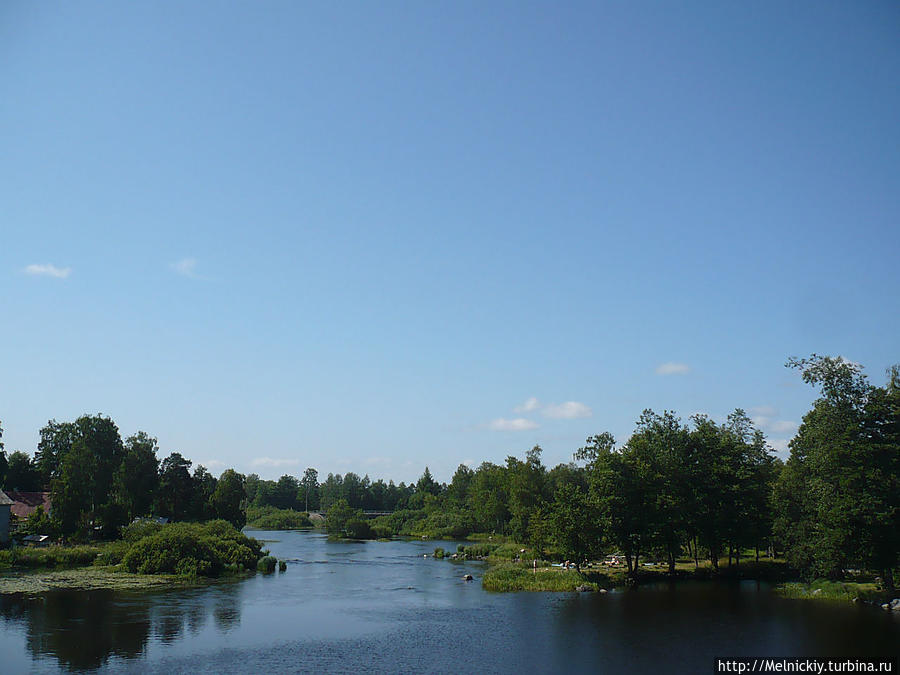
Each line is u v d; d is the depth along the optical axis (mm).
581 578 82062
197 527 108062
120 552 93062
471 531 191000
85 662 42625
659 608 64812
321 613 62250
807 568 77812
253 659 44625
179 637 50344
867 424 66125
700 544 91625
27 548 96000
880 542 62219
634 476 89688
